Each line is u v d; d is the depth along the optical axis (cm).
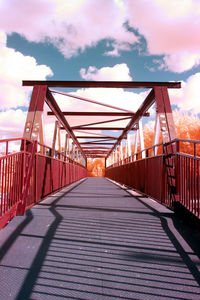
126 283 196
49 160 695
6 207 360
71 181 1450
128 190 973
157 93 778
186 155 403
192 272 216
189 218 373
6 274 208
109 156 3812
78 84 856
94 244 282
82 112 1329
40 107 728
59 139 1195
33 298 173
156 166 611
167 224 371
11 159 373
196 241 295
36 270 216
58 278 203
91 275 209
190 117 3453
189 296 179
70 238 300
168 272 216
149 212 457
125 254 254
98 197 695
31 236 304
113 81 852
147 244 284
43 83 840
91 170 7288
